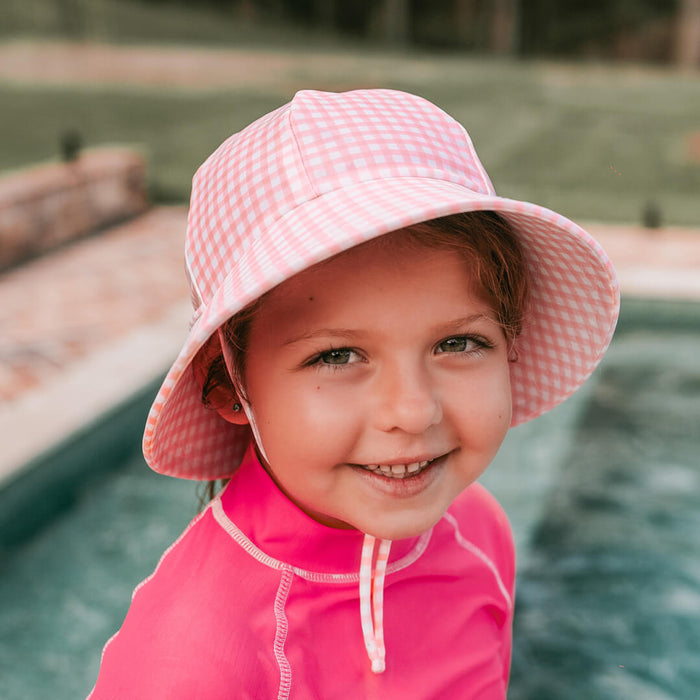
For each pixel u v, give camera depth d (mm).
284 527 984
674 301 5895
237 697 864
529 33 28156
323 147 895
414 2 29266
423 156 924
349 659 980
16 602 3148
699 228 8195
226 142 1005
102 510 3729
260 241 870
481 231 909
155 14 28516
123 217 8836
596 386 5059
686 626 3020
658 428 4512
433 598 1097
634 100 17516
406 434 860
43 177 7633
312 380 866
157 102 16359
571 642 2949
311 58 24125
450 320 871
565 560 3412
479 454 929
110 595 3189
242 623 916
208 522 1033
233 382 948
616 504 3812
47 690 2740
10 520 3428
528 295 1094
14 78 19109
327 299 844
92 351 4883
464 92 18297
